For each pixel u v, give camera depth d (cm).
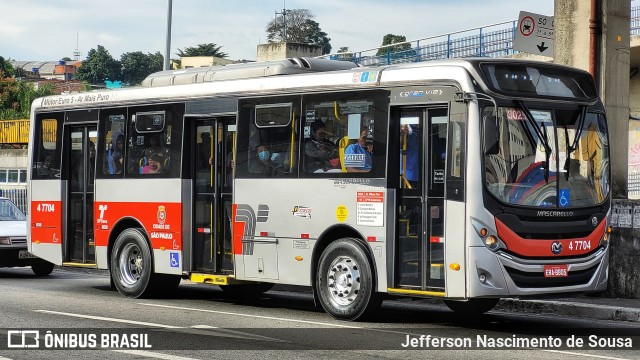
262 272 1453
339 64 1561
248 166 1480
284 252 1419
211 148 1562
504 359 1010
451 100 1226
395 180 1288
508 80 1233
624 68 1723
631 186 3072
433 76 1248
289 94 1430
